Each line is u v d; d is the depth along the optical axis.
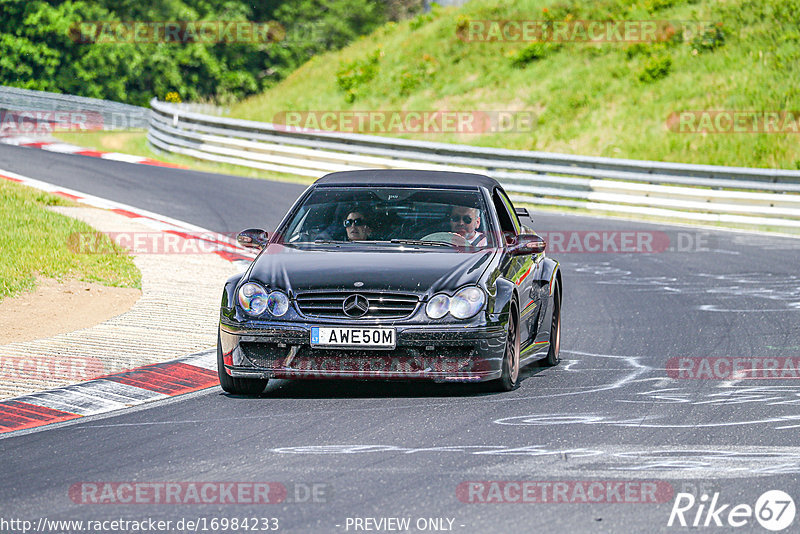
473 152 88.88
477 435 23.88
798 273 54.81
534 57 124.19
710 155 96.69
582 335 38.94
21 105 144.62
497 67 125.06
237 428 24.84
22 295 41.62
